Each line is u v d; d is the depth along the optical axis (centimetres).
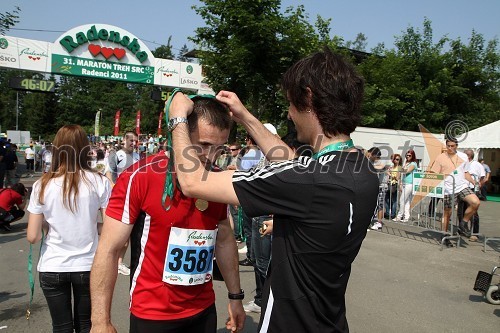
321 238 126
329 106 133
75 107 6894
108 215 174
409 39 2756
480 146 1644
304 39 1268
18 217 784
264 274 380
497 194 1933
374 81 2448
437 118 2466
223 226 202
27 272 517
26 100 7469
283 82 146
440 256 638
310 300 130
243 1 1195
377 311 412
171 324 178
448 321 391
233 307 210
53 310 259
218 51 1305
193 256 179
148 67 1424
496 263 603
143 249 177
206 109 169
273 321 134
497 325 384
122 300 425
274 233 139
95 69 1355
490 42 2759
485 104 2762
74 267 257
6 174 1501
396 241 741
